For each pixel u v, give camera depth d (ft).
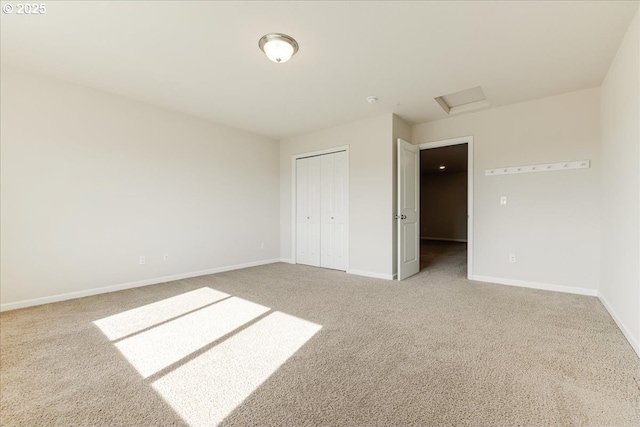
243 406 4.69
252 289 11.60
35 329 7.64
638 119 6.38
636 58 6.55
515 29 7.16
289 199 17.83
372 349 6.58
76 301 9.99
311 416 4.46
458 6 6.38
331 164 15.81
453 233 31.19
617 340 6.93
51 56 8.52
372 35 7.43
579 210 10.72
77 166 10.42
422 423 4.29
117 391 5.07
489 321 8.17
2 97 8.98
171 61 8.79
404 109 12.69
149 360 6.12
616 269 8.10
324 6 6.38
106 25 7.04
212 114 13.51
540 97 11.37
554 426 4.20
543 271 11.45
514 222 12.04
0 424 4.24
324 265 16.20
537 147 11.53
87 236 10.65
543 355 6.24
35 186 9.56
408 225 13.87
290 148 17.72
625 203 7.32
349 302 9.96
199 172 14.08
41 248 9.69
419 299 10.27
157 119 12.54
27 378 5.43
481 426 4.22
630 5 6.28
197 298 10.38
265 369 5.78
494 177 12.49
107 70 9.36
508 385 5.19
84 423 4.29
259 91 10.92
